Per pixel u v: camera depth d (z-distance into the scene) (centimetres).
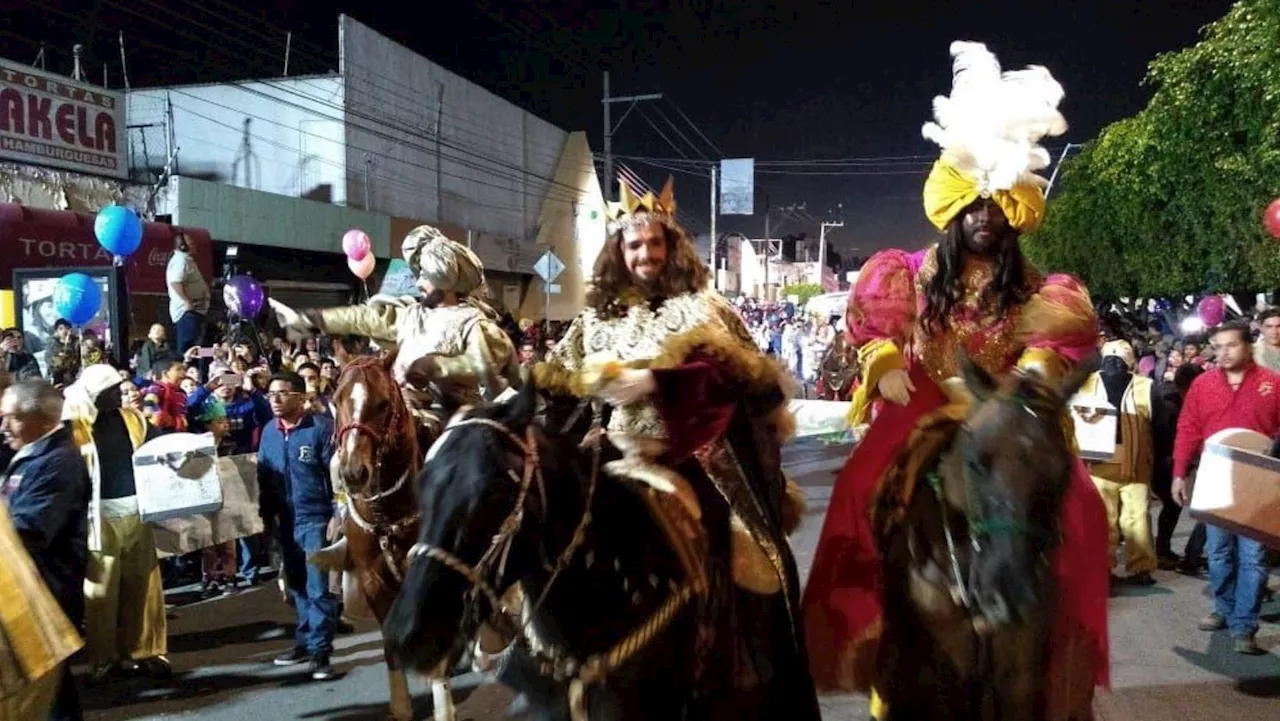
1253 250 1731
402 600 281
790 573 392
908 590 372
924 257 427
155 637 732
